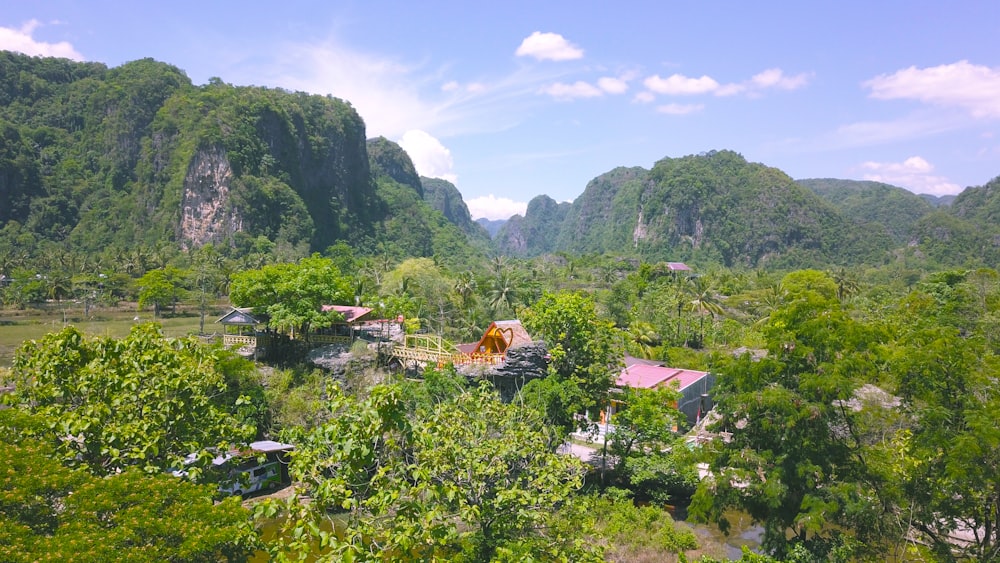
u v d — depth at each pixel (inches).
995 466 700.0
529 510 559.5
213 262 4520.2
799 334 858.1
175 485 548.7
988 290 2411.4
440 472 541.6
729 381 927.0
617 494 1125.1
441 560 448.1
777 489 792.3
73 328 730.2
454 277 3592.5
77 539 440.8
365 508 490.9
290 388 1480.1
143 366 695.1
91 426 594.9
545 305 1449.3
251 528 536.7
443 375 1190.9
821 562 779.4
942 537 807.7
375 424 444.1
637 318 3102.9
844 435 945.5
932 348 801.6
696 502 889.5
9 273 4296.3
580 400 1248.8
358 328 1798.7
